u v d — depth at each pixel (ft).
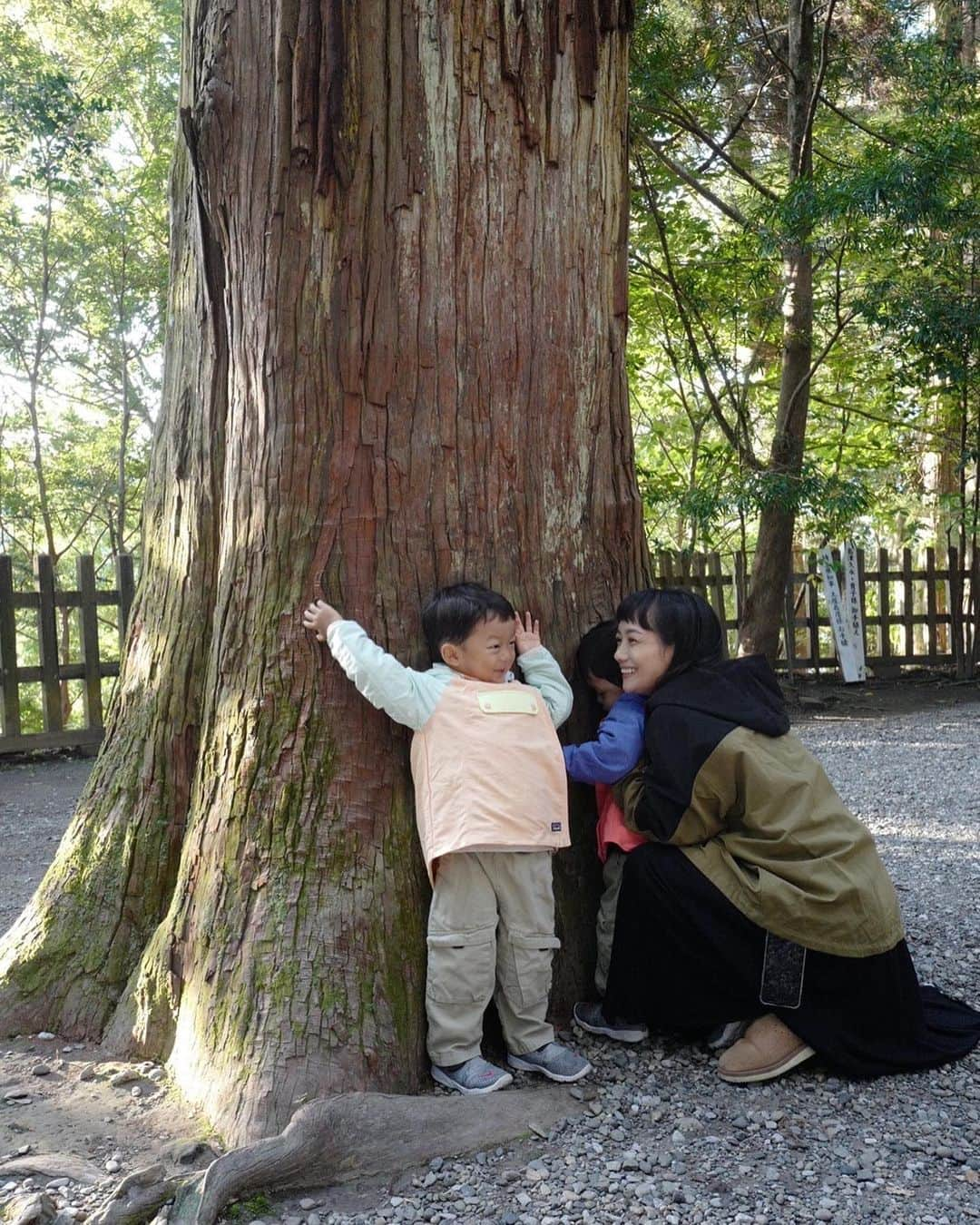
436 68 9.42
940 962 12.53
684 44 35.60
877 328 42.14
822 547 43.57
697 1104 8.91
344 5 9.17
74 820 11.12
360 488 9.45
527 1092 8.96
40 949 10.53
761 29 37.76
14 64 47.19
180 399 11.22
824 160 40.93
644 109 33.81
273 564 9.50
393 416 9.47
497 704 9.06
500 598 9.23
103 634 72.64
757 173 44.91
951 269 37.55
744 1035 9.57
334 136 9.20
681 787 9.37
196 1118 8.62
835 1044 9.24
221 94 9.56
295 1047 8.57
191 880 9.67
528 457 10.08
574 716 10.41
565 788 9.34
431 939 9.01
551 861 9.86
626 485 11.12
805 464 35.70
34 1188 7.71
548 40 9.93
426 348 9.52
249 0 9.54
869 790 24.23
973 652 45.11
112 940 10.37
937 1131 8.47
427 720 8.96
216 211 9.93
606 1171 7.87
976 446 44.19
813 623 43.91
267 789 9.29
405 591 9.49
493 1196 7.58
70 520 71.87
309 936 8.93
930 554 45.85
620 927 9.68
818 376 50.14
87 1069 9.43
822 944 9.13
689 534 56.29
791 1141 8.30
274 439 9.50
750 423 44.91
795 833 9.34
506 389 9.89
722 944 9.28
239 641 9.67
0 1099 9.00
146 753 10.75
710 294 38.19
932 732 32.50
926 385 41.98
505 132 9.73
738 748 9.39
